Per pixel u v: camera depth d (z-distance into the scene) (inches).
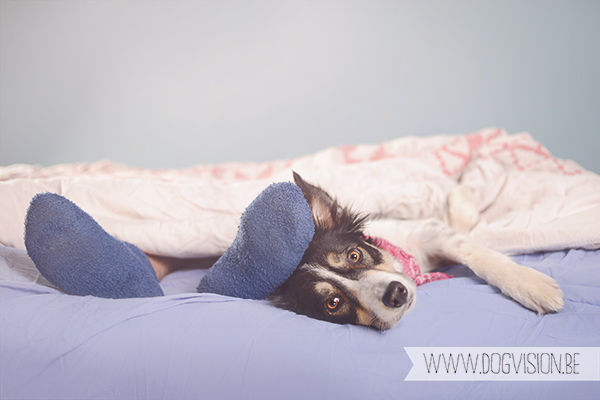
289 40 171.5
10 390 42.1
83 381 42.6
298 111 175.9
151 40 178.1
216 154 183.3
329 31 168.4
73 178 76.0
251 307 49.6
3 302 46.4
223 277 54.9
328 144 176.6
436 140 128.8
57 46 181.9
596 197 73.9
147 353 43.2
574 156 158.2
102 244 50.8
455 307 53.1
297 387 41.6
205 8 173.6
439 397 42.5
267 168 130.3
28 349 42.7
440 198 88.2
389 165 100.8
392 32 164.1
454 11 157.0
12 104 186.4
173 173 130.2
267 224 50.4
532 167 107.4
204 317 46.6
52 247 48.4
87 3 177.6
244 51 174.7
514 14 152.6
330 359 42.8
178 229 67.1
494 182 95.1
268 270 53.1
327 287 54.9
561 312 53.0
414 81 165.5
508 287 57.2
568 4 147.4
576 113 155.1
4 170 109.7
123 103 183.5
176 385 42.3
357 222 68.0
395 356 44.3
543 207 76.3
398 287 50.2
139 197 73.7
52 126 187.9
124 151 186.4
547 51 152.7
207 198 74.3
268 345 43.6
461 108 163.6
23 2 179.3
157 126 183.3
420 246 76.8
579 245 67.1
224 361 42.8
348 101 172.1
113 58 181.0
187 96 180.1
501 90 158.9
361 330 48.8
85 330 44.0
